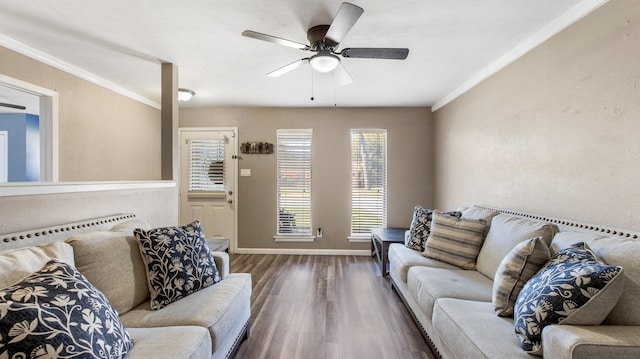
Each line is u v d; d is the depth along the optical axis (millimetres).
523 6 1948
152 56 2760
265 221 4676
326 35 1944
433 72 3176
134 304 1604
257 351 1982
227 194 4691
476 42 2469
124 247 1673
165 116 2928
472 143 3412
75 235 1710
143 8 1985
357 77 3316
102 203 2131
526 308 1258
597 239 1469
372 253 4492
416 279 2203
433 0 1886
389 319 2449
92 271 1489
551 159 2205
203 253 1916
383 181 4676
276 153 4668
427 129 4629
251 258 4371
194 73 3193
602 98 1787
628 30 1632
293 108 4664
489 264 2182
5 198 1507
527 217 2334
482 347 1270
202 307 1601
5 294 942
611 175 1730
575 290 1146
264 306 2703
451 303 1697
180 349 1204
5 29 2266
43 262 1268
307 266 3979
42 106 2834
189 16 2082
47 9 1998
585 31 1904
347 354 1960
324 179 4648
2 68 2414
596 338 1024
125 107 3854
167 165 2928
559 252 1466
